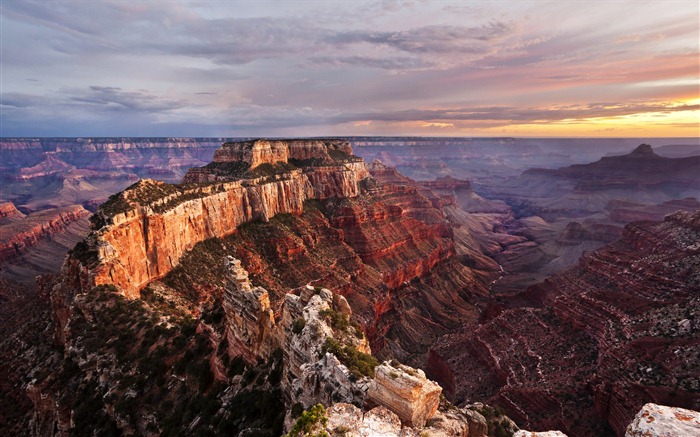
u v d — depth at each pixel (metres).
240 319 42.59
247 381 38.94
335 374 29.94
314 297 40.59
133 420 41.47
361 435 22.50
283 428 31.08
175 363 46.16
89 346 52.31
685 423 15.16
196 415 38.47
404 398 25.03
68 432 45.22
